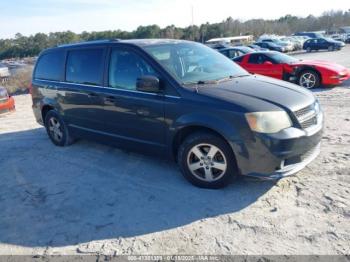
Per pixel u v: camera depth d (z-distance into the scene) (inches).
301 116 147.7
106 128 197.8
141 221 137.8
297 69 430.6
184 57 184.1
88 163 206.7
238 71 193.2
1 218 149.2
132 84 178.4
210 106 147.9
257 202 144.2
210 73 179.6
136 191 163.8
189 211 142.0
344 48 1353.3
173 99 159.2
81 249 123.0
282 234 121.9
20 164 215.6
